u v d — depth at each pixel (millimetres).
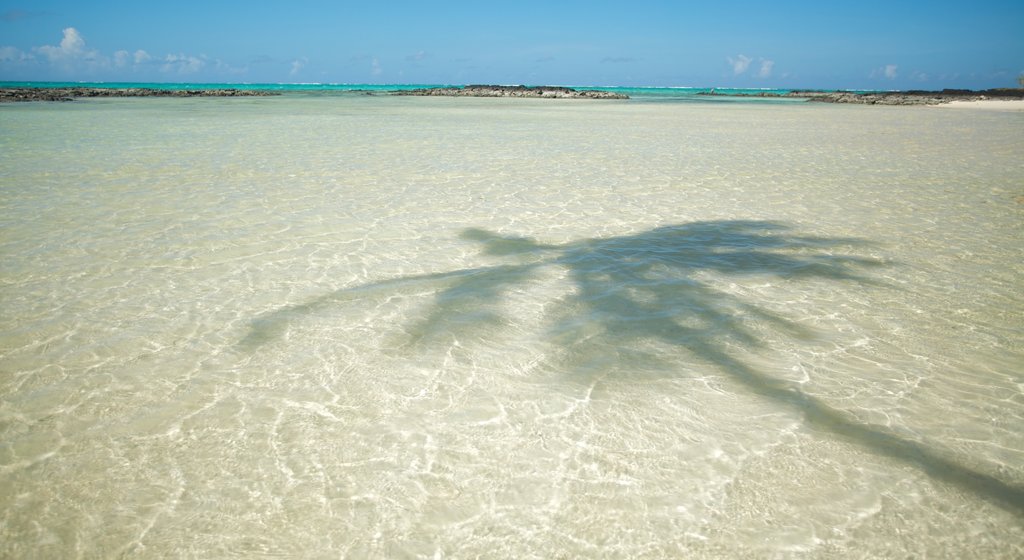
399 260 6102
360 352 4086
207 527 2521
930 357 3996
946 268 5836
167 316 4684
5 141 16188
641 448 3020
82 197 8844
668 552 2355
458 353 4066
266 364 3936
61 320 4582
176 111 32375
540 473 2842
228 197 8969
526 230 7266
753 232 7191
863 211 8312
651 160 13461
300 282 5457
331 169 11703
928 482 2756
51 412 3381
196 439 3131
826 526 2488
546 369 3840
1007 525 2492
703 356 4012
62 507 2643
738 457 2943
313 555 2365
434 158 13484
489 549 2383
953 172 11820
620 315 4691
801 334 4352
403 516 2574
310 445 3076
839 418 3279
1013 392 3543
